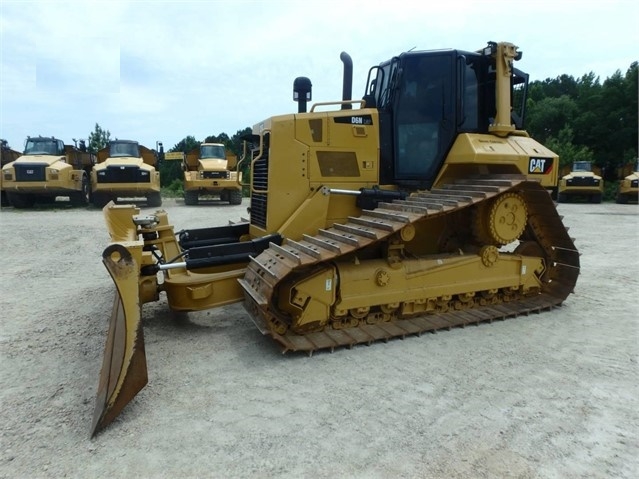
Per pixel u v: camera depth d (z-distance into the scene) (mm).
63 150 19562
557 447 2914
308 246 4523
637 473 2676
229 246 4902
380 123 5492
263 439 2971
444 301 5270
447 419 3217
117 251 3291
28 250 9766
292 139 5160
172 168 36250
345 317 4793
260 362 4141
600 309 5785
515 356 4309
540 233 6035
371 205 5277
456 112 5277
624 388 3695
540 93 46562
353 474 2643
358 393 3574
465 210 5590
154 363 4102
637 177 23219
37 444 2934
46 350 4418
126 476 2631
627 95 36062
